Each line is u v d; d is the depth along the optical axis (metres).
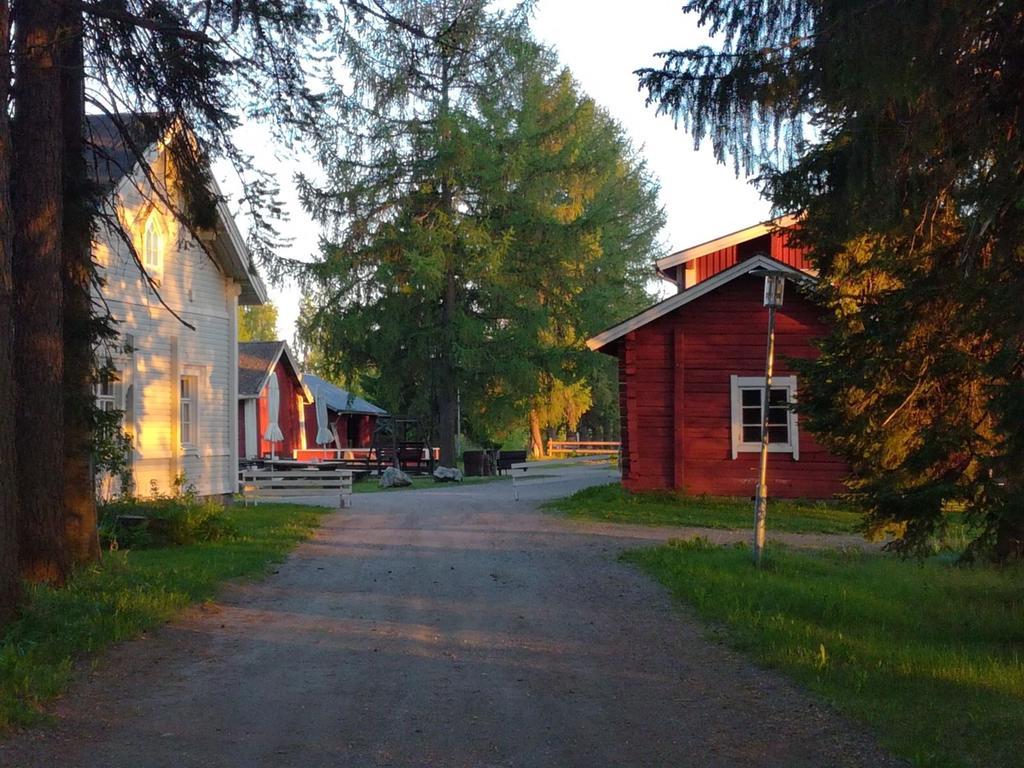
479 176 33.12
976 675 7.68
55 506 10.56
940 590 12.05
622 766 5.86
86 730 6.46
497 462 42.84
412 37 11.65
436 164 31.64
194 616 10.04
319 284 32.88
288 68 11.27
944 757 5.75
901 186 9.95
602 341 22.41
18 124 10.43
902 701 6.99
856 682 7.47
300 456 45.38
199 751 6.10
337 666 8.19
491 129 32.22
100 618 9.21
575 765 5.89
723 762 5.90
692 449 22.06
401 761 5.95
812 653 8.29
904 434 11.36
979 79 8.91
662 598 11.11
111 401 19.38
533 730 6.54
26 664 7.54
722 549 14.38
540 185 34.38
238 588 11.71
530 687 7.57
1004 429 8.80
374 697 7.30
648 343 22.30
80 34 10.03
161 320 20.83
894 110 9.17
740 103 9.26
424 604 10.82
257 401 42.03
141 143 12.27
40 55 10.29
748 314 22.08
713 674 7.93
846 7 8.32
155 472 20.61
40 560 10.44
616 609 10.53
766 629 9.21
